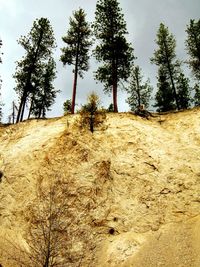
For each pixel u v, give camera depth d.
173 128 25.80
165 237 17.92
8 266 16.41
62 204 16.47
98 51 33.41
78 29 35.75
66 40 35.44
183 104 40.53
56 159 22.66
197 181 21.14
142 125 25.98
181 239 17.41
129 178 21.88
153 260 16.38
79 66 34.50
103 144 24.11
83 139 24.06
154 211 19.83
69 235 17.70
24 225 19.14
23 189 21.83
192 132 24.80
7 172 23.73
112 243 18.19
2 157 25.58
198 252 16.14
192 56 35.06
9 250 17.55
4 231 19.48
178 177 21.56
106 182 21.41
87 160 22.44
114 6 34.75
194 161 22.44
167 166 22.36
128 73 33.47
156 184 21.33
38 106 41.22
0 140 28.03
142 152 23.48
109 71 33.03
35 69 34.84
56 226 14.04
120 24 34.34
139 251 17.25
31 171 22.83
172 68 38.16
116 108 30.08
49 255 12.68
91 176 21.42
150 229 18.83
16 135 27.81
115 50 33.25
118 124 25.98
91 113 25.69
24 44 34.59
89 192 20.45
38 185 21.02
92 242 18.09
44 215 15.14
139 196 20.78
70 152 22.91
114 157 23.31
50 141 24.95
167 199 20.42
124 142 24.34
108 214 19.81
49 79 41.66
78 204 19.69
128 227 19.16
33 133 27.00
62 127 26.23
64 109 33.56
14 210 20.67
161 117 27.39
